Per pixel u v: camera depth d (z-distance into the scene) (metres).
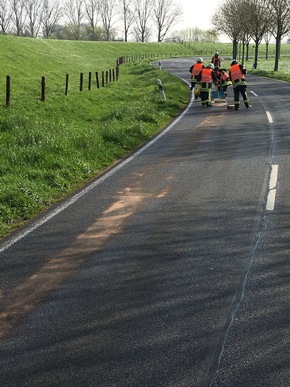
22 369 3.27
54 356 3.41
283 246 5.31
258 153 10.45
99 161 10.33
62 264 5.03
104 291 4.39
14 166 9.12
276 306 4.04
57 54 55.59
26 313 4.04
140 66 58.09
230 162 9.66
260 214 6.42
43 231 6.05
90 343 3.56
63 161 9.45
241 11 60.78
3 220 6.45
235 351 3.41
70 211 6.86
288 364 3.25
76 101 21.05
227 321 3.81
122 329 3.73
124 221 6.33
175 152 11.04
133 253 5.25
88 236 5.82
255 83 34.53
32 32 109.69
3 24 104.25
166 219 6.35
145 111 17.69
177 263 4.95
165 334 3.65
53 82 29.98
